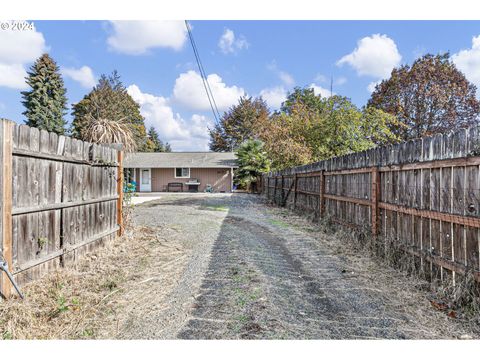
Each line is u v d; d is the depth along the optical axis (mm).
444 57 19406
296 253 4645
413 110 19422
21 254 2877
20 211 2828
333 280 3430
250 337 2273
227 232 6367
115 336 2303
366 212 4887
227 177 22672
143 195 18469
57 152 3492
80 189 4047
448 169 2984
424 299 2844
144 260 4234
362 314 2594
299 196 9398
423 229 3367
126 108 30375
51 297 2826
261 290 3139
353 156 5430
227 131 35594
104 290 3111
